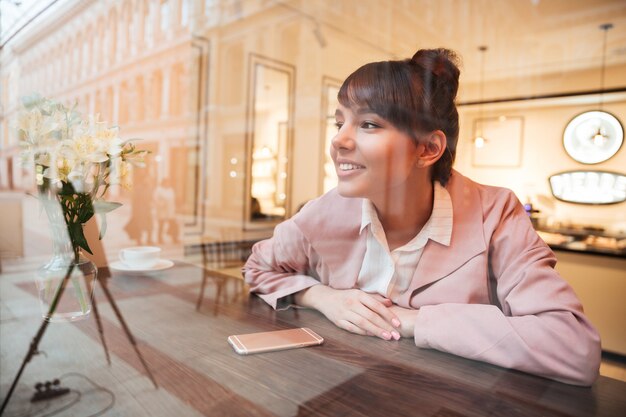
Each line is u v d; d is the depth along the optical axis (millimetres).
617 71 2857
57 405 347
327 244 605
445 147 501
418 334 469
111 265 914
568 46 2943
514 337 412
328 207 602
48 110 579
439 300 521
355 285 598
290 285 653
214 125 2818
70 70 1415
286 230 676
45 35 1316
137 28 2021
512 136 2363
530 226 512
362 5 2523
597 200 1838
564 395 365
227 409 338
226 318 578
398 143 474
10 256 705
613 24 2648
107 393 367
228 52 2875
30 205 703
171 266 925
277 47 3029
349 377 397
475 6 2520
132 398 357
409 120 467
